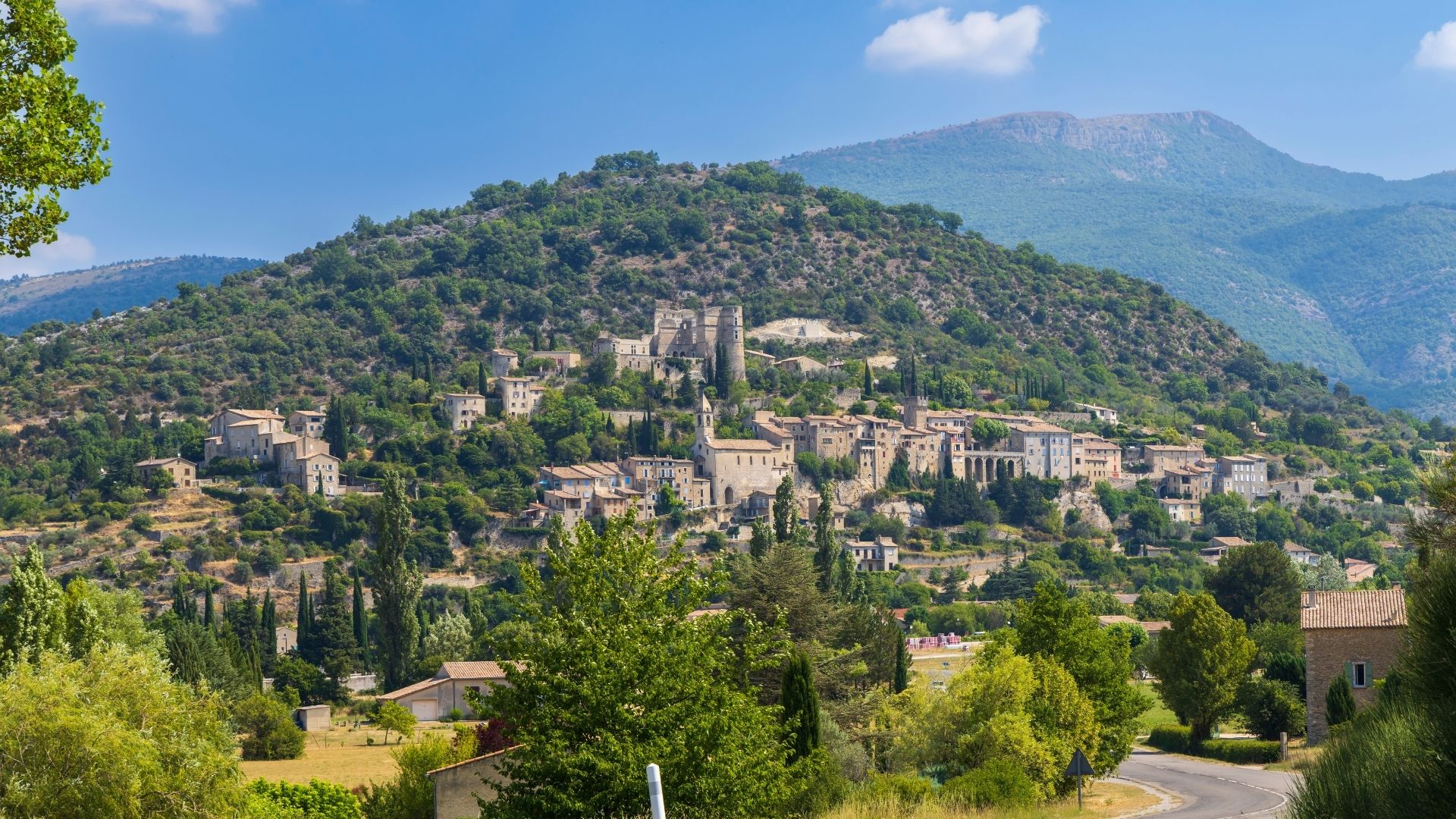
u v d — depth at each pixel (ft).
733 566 330.95
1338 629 342.44
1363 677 338.95
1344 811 118.42
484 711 171.73
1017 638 350.64
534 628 170.50
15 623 288.92
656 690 161.48
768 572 313.12
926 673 536.83
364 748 466.70
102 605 396.16
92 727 182.80
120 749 183.83
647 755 156.56
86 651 294.25
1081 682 342.03
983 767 273.54
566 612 173.88
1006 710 299.99
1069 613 350.84
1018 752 285.02
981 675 306.14
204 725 211.41
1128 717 348.18
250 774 378.53
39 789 177.17
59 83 135.74
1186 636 411.75
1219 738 422.82
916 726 306.96
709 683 167.63
